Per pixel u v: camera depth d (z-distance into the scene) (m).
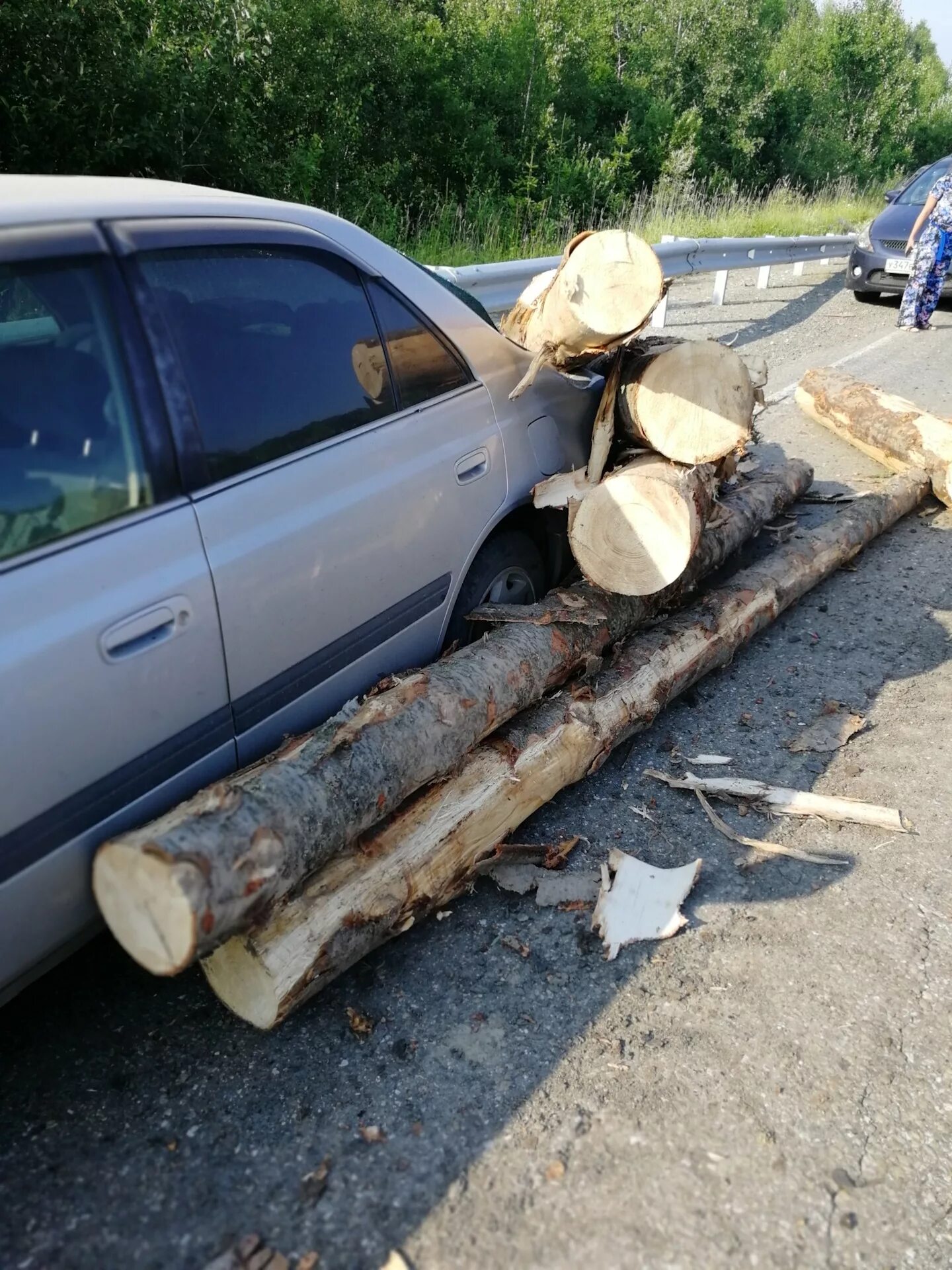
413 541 2.85
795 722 3.64
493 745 2.82
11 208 2.01
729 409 3.69
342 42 12.00
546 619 3.10
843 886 2.84
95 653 1.94
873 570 4.92
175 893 1.80
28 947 1.95
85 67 7.62
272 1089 2.20
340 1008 2.42
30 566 1.87
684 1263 1.83
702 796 3.20
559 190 14.23
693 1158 2.04
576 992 2.47
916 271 9.73
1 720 1.78
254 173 9.26
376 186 11.74
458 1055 2.29
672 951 2.60
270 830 2.01
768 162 22.45
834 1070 2.24
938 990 2.47
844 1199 1.96
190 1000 2.45
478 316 3.50
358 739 2.35
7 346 1.99
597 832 3.05
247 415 2.36
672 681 3.43
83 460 2.01
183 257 2.30
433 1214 1.93
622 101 17.66
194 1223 1.92
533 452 3.46
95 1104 2.17
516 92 14.58
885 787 3.26
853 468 6.16
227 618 2.23
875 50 27.12
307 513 2.46
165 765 2.16
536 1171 2.01
